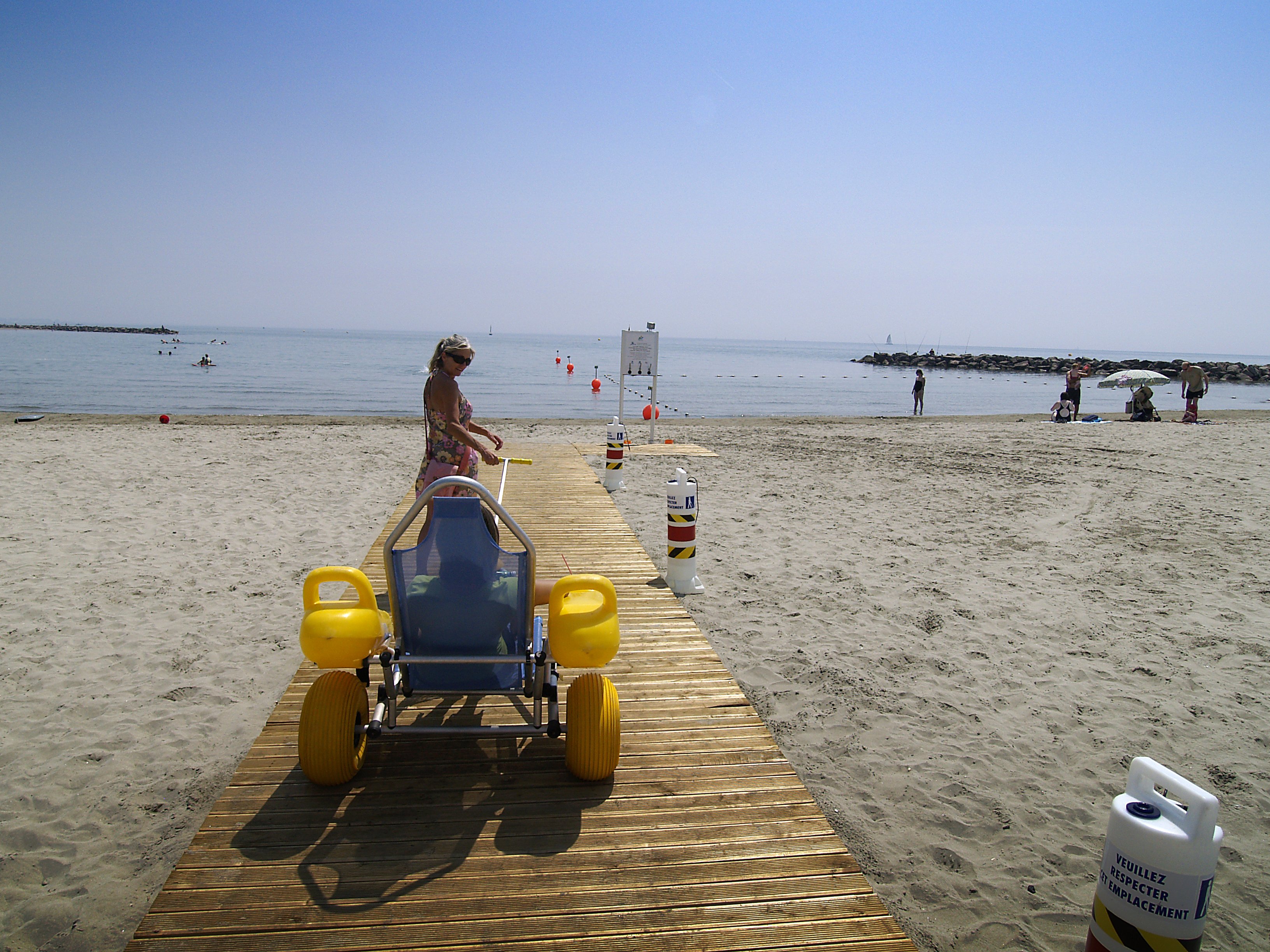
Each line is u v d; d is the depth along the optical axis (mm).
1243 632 5816
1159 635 5781
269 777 3141
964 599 6547
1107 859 2176
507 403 30844
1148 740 4309
